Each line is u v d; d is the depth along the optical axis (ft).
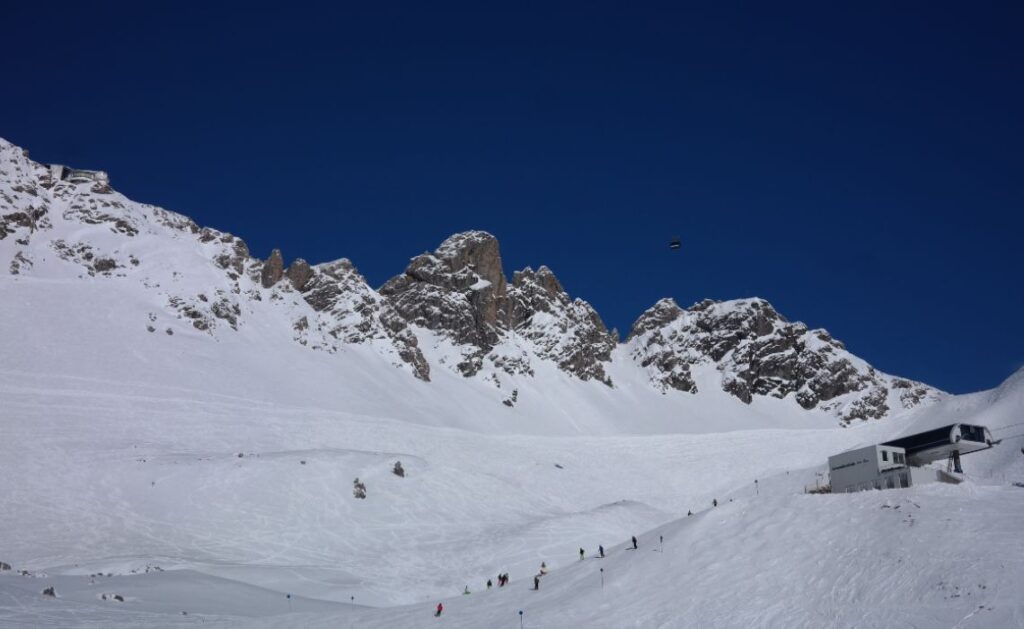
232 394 580.30
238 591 246.88
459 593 295.28
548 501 491.31
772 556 183.52
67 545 320.50
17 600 207.31
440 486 449.89
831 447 638.12
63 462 396.78
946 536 173.88
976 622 144.97
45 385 508.12
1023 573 155.43
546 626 173.17
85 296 650.02
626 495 548.31
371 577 312.29
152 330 634.02
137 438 460.14
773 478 525.34
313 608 237.04
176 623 197.47
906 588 159.84
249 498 386.93
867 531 183.83
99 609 206.90
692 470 602.44
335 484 415.64
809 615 159.63
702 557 190.80
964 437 256.93
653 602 175.52
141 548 325.62
